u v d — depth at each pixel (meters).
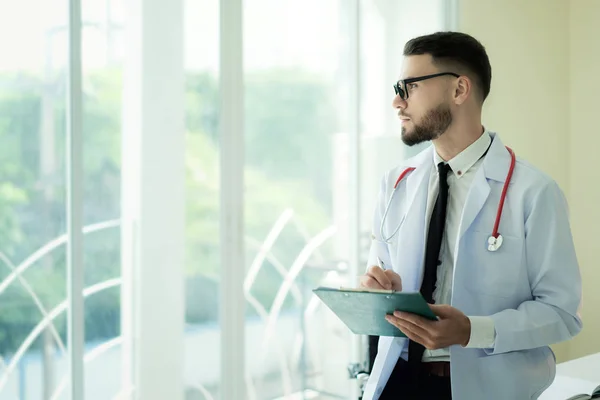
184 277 2.36
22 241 2.05
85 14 2.14
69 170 2.12
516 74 3.37
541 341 1.44
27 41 2.06
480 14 3.17
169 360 2.32
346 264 2.74
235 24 2.43
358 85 2.73
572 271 1.48
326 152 2.69
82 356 2.13
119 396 2.22
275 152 2.56
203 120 2.40
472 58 1.58
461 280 1.53
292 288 2.61
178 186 2.34
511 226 1.52
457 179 1.63
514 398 1.50
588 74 3.58
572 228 3.65
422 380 1.58
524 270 1.51
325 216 2.69
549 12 3.54
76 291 2.12
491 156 1.59
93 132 2.16
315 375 2.66
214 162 2.42
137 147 2.26
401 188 1.75
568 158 3.66
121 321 2.23
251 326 2.51
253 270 2.51
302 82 2.62
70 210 2.12
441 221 1.60
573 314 1.46
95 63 2.16
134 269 2.25
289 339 2.60
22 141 2.05
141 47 2.26
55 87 2.11
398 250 1.66
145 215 2.28
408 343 1.63
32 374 2.06
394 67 2.87
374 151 2.81
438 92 1.57
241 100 2.45
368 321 1.47
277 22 2.55
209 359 2.42
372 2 2.79
